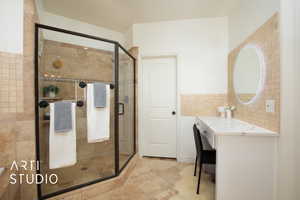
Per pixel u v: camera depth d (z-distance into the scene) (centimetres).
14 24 115
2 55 112
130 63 233
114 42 176
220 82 220
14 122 116
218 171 121
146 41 241
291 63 108
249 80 156
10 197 104
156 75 248
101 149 212
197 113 228
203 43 224
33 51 124
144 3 191
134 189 159
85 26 241
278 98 113
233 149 119
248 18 159
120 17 226
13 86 115
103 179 155
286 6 108
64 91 193
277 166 115
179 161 233
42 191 133
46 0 184
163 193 152
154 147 251
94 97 149
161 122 248
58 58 190
